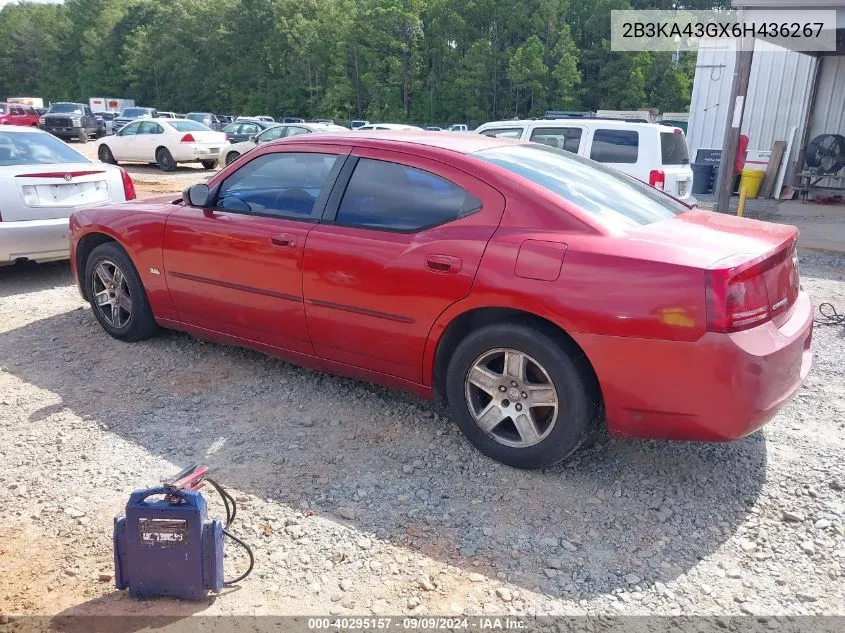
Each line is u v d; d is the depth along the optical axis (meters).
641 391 2.92
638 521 2.98
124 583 2.45
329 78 86.31
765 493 3.21
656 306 2.82
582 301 2.95
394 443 3.62
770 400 2.88
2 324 5.45
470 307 3.25
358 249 3.58
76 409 3.96
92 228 4.91
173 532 2.38
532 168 3.57
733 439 2.93
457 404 3.46
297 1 92.50
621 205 3.49
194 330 4.58
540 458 3.23
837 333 5.65
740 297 2.79
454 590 2.54
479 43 83.06
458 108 84.94
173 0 100.00
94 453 3.47
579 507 3.07
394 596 2.51
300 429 3.77
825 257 9.28
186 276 4.38
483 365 3.36
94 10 121.19
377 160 3.72
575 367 3.06
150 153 20.25
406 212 3.55
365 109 85.94
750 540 2.87
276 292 3.93
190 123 20.92
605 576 2.63
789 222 12.58
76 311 5.79
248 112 91.88
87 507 3.02
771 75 16.75
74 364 4.63
